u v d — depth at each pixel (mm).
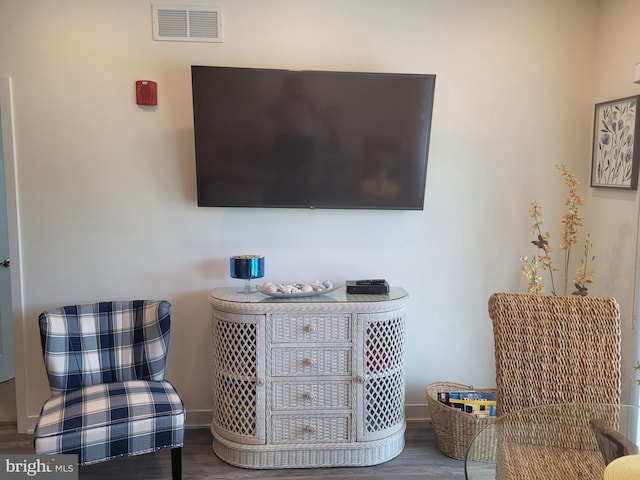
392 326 2566
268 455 2518
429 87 2668
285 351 2488
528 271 2826
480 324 3041
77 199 2771
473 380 3076
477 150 2941
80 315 2486
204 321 2900
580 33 2916
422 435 2881
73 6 2666
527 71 2914
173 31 2730
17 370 2801
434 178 2938
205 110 2607
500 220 2990
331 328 2496
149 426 2119
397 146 2725
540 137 2959
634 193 2621
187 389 2930
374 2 2803
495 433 1686
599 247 2912
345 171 2732
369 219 2924
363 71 2836
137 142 2775
